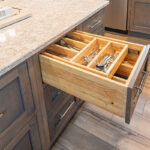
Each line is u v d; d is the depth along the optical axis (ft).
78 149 5.61
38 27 4.47
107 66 4.14
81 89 3.75
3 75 3.29
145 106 6.77
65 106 5.45
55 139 5.67
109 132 6.01
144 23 10.28
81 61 4.18
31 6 5.72
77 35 4.84
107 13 11.03
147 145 5.63
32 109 4.20
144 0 9.66
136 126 6.14
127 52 4.37
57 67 3.81
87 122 6.33
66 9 5.44
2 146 3.71
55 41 4.47
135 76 3.35
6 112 3.59
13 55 3.48
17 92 3.71
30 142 4.51
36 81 4.09
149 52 4.08
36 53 3.89
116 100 3.38
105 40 4.48
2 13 4.64
